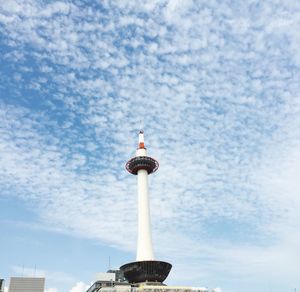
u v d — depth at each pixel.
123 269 135.88
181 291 125.56
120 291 126.81
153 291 123.50
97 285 153.50
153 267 130.12
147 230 143.12
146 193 150.75
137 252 139.88
